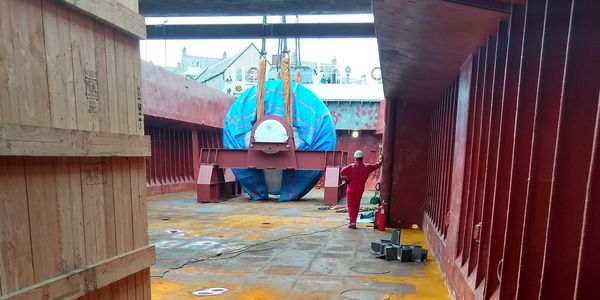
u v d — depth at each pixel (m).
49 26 1.94
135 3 2.66
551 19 2.32
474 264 3.84
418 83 7.07
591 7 1.97
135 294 2.71
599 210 1.74
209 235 8.18
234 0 8.02
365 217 10.40
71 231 2.11
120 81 2.51
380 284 5.11
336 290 4.89
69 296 2.04
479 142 3.87
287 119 13.84
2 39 1.70
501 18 3.36
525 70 2.68
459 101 5.11
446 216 5.37
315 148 14.14
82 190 2.19
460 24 3.76
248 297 4.65
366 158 20.80
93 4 2.18
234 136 14.44
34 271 1.89
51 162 1.98
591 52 1.97
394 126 9.36
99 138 2.23
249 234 8.29
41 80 1.90
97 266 2.24
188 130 18.19
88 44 2.21
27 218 1.85
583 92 1.99
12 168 1.78
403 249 6.16
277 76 18.44
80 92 2.15
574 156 2.01
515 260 2.70
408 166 9.30
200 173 13.71
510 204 2.71
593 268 1.75
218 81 27.88
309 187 14.54
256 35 9.89
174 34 10.07
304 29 9.70
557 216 2.05
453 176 5.20
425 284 5.12
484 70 3.95
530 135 2.68
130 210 2.62
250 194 14.57
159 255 6.56
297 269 5.77
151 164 15.66
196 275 5.49
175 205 12.92
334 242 7.56
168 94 14.14
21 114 1.79
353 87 20.64
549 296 2.08
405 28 4.29
